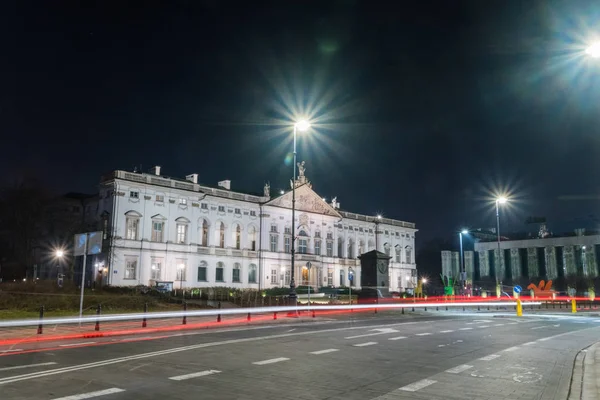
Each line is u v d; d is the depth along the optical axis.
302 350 15.76
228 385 10.23
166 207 69.88
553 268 125.94
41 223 67.75
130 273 64.81
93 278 64.25
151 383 10.34
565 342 19.00
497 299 69.88
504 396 9.48
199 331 22.56
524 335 21.78
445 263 129.50
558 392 9.86
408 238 108.81
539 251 130.62
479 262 139.25
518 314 37.75
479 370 12.33
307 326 25.69
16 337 19.14
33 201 67.19
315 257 85.88
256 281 78.94
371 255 51.78
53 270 68.12
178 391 9.61
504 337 20.69
